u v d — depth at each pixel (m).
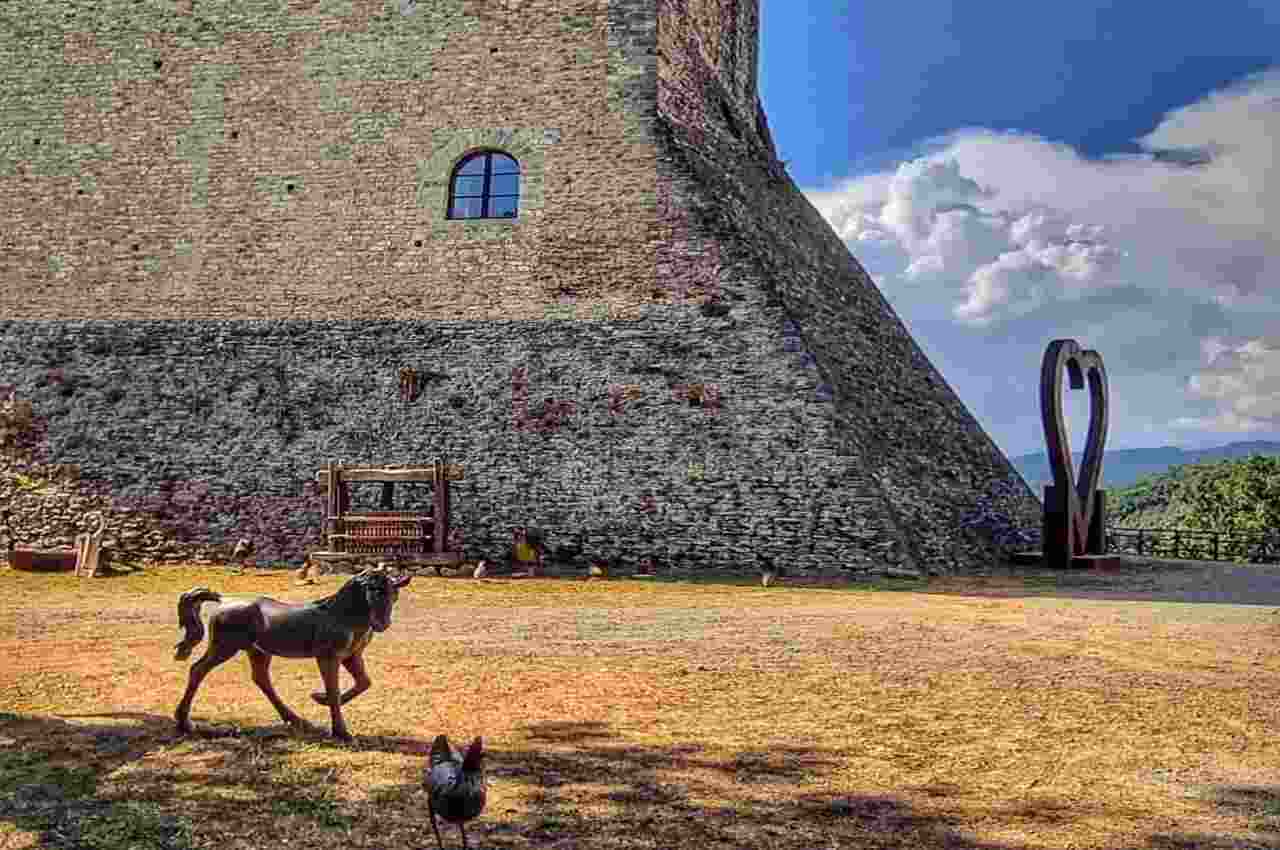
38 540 21.56
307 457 21.80
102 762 7.76
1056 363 22.56
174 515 21.64
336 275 23.28
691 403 20.97
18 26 25.66
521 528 20.70
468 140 23.36
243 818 6.74
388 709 9.27
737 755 8.10
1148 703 9.66
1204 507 41.91
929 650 12.06
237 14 24.80
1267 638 12.83
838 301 25.72
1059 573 21.31
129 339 23.56
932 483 23.06
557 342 21.97
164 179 24.38
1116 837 6.57
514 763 7.85
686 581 18.72
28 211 24.72
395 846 6.34
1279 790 7.41
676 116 23.84
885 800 7.17
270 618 8.32
